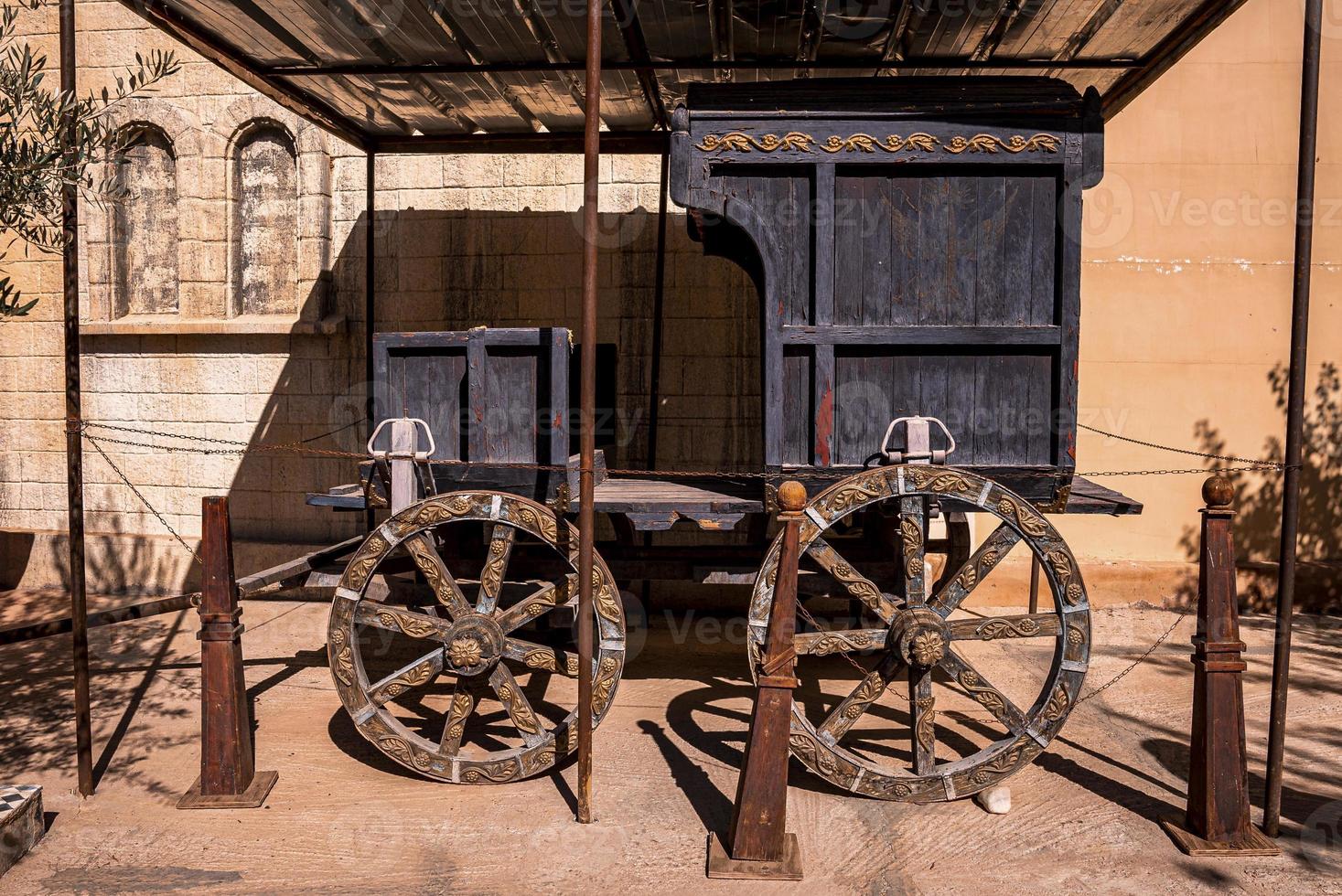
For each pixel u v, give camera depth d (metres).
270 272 6.79
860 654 5.50
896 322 3.81
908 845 3.38
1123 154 6.23
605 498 4.02
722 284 6.26
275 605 6.58
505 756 3.72
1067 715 3.58
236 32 4.48
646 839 3.40
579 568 3.48
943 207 3.79
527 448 4.02
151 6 4.17
